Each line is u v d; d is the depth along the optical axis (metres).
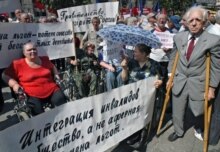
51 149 2.94
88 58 5.91
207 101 4.06
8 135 2.51
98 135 3.44
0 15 8.90
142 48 4.47
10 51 4.74
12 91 4.63
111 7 6.76
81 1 13.33
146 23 8.22
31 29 4.95
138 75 4.55
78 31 6.52
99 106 3.35
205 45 3.87
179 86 4.24
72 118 3.07
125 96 3.67
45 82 4.60
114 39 4.88
